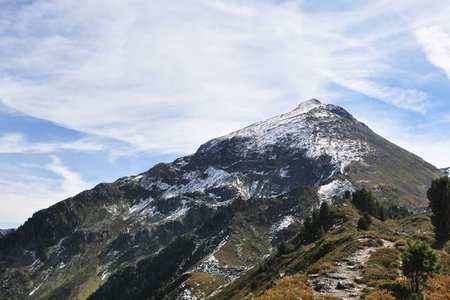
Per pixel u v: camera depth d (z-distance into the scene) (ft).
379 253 175.42
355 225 410.72
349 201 533.14
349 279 150.61
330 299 129.39
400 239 202.69
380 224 417.28
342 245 209.97
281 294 139.13
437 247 260.62
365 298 129.18
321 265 169.99
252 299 144.97
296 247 444.55
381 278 147.84
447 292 135.85
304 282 154.30
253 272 466.70
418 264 131.64
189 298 568.82
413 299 124.57
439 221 287.69
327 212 469.57
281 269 343.26
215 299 458.91
